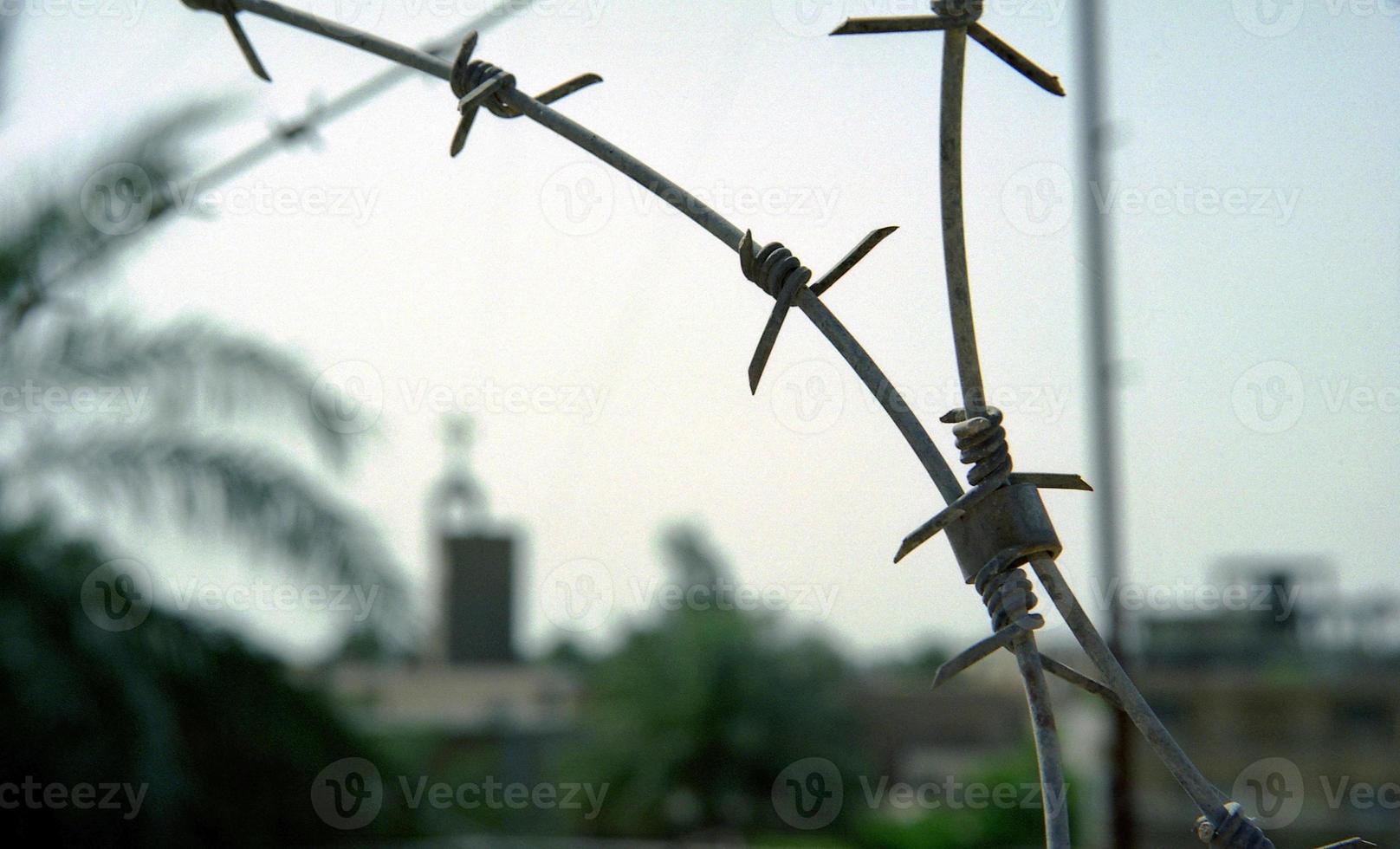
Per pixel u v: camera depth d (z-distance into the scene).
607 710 25.58
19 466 6.50
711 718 25.12
